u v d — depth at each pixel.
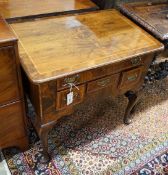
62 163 1.28
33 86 0.94
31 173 1.21
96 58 0.98
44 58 0.95
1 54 0.80
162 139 1.47
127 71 1.13
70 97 1.01
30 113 1.31
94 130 1.48
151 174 1.28
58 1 1.37
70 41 1.06
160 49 1.12
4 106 0.98
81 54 0.99
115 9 1.38
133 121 1.57
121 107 1.67
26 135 1.21
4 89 0.92
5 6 1.25
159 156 1.37
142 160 1.34
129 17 1.32
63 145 1.37
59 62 0.94
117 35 1.15
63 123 1.49
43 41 1.04
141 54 1.06
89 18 1.25
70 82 0.96
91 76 1.00
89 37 1.11
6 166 1.23
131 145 1.41
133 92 1.33
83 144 1.39
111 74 1.08
